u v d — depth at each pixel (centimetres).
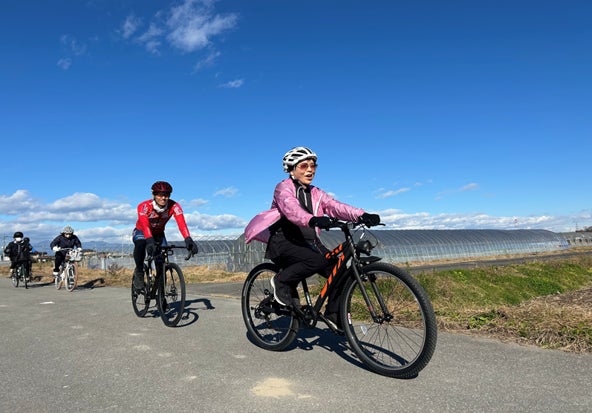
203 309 652
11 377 339
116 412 267
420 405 267
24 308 726
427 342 304
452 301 1327
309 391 296
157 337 469
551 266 2031
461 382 306
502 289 1585
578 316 454
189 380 323
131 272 1722
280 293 393
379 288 341
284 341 399
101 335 486
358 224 365
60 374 345
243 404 275
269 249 411
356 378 320
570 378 309
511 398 276
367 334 375
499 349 385
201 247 2791
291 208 364
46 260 2867
